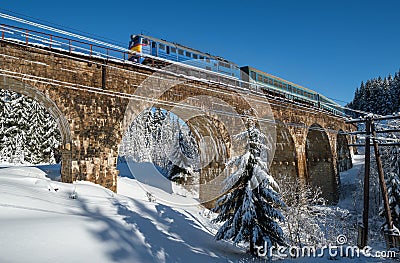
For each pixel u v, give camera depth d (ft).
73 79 47.83
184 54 80.28
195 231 43.14
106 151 50.26
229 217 41.11
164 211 46.68
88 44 50.03
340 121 118.32
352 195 108.88
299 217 59.88
